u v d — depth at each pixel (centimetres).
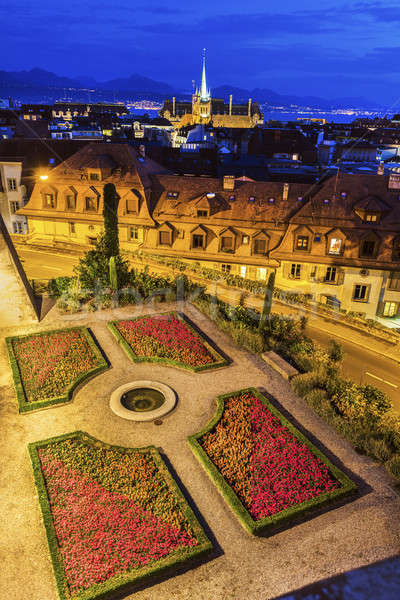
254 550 2097
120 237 6253
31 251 6072
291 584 1931
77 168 6394
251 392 3167
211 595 1894
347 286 5669
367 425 2892
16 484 2384
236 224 5919
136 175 6238
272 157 12812
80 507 2239
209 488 2420
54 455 2545
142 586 1936
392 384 3922
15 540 2097
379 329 4794
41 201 6406
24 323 3875
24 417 2850
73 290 4309
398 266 5478
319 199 5806
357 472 2564
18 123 12825
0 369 3297
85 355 3469
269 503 2308
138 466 2495
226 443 2689
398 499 2394
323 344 4488
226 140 15425
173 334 3806
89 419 2862
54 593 1881
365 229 5566
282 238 5822
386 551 2084
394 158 12762
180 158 10169
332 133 18338
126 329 3853
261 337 3809
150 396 3119
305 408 3081
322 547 2109
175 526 2159
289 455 2622
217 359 3519
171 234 6031
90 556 2002
